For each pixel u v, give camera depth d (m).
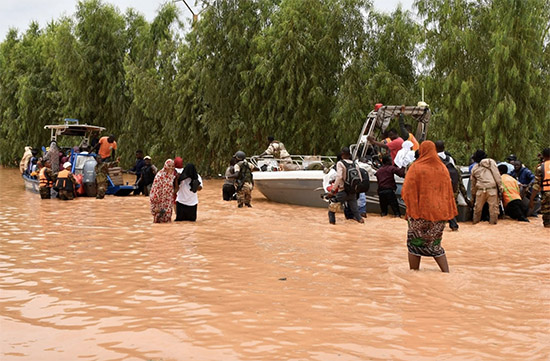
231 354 3.90
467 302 5.42
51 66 35.72
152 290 5.76
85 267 6.92
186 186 11.61
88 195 17.73
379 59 22.89
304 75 23.08
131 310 5.02
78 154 18.20
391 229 10.70
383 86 21.58
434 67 20.97
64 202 16.06
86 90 31.98
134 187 18.59
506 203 12.68
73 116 32.59
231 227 10.77
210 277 6.39
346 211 12.22
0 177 29.73
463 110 20.36
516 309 5.21
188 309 5.05
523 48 19.03
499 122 19.58
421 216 6.58
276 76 23.89
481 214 12.60
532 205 12.12
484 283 6.30
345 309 5.10
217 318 4.77
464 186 13.09
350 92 21.98
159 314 4.89
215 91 26.03
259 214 13.15
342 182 11.26
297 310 5.04
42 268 6.85
